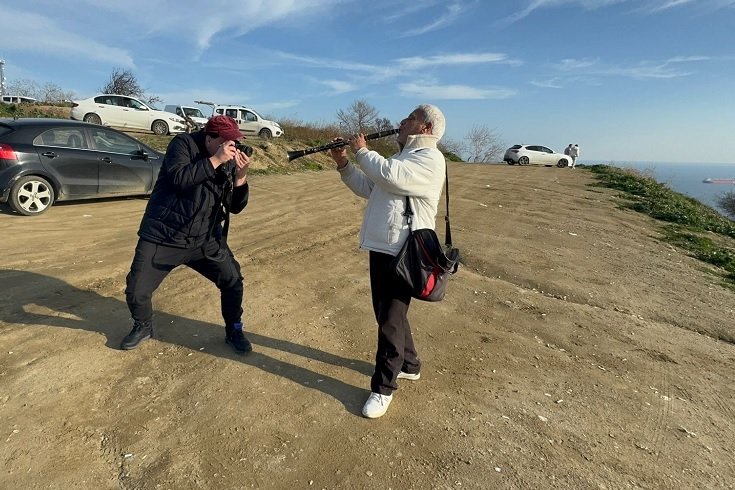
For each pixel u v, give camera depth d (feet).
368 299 15.53
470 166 79.56
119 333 11.93
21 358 10.51
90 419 8.77
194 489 7.34
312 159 55.47
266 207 29.53
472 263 20.20
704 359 13.16
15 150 22.43
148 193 27.94
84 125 25.53
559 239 25.52
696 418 10.25
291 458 8.12
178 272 16.43
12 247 17.95
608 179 56.24
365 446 8.53
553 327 14.47
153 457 7.95
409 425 9.21
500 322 14.53
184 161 9.74
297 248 20.92
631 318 15.70
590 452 8.80
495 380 11.12
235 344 11.38
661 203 40.40
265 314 13.78
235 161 9.72
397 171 8.71
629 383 11.52
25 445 8.02
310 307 14.58
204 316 13.24
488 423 9.44
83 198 25.20
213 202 10.14
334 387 10.37
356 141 9.13
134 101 60.59
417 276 8.79
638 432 9.55
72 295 13.96
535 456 8.57
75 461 7.76
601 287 18.39
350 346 12.31
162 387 9.88
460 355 12.25
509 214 31.83
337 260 19.58
